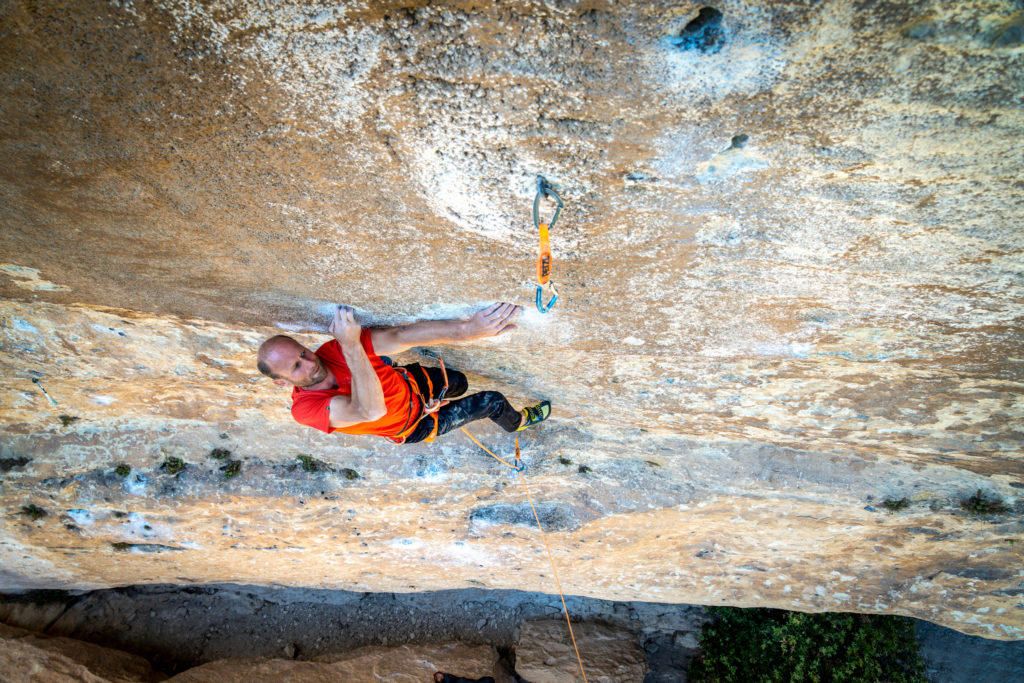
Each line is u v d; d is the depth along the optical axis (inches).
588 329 142.1
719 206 100.0
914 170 88.1
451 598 350.9
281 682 298.4
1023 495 192.7
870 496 202.1
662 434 193.2
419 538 257.1
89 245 119.6
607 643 325.4
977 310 118.3
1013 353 128.1
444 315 139.1
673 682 327.3
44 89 81.6
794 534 230.8
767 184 94.2
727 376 152.0
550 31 73.5
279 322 144.6
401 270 124.2
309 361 116.6
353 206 104.9
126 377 172.2
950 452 171.9
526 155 91.4
